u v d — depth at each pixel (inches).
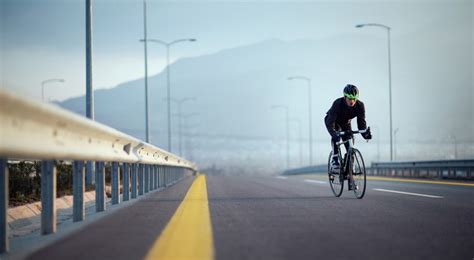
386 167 1333.7
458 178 943.0
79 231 277.7
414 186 679.7
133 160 472.7
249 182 899.4
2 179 237.8
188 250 226.5
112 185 445.7
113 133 371.6
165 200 477.7
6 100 199.5
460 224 306.0
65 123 269.3
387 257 215.9
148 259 208.4
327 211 370.9
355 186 485.4
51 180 283.4
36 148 234.2
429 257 217.2
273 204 426.6
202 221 317.1
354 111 482.0
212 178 1233.4
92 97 762.8
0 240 234.7
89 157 317.4
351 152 490.6
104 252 221.6
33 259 208.7
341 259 211.5
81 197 333.7
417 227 294.0
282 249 230.1
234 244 241.3
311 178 1134.4
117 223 309.0
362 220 322.3
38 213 434.9
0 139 202.7
